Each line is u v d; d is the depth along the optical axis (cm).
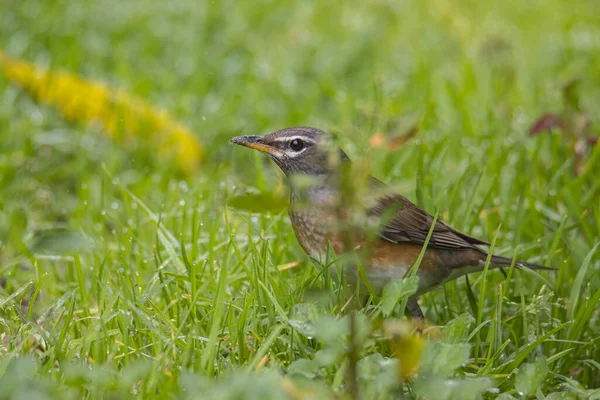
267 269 895
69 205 1263
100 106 1430
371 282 921
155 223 1061
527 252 1050
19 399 619
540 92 1619
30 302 857
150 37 1814
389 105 1502
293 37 1897
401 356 640
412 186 1222
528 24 2112
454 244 945
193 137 1402
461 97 1566
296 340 799
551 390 826
